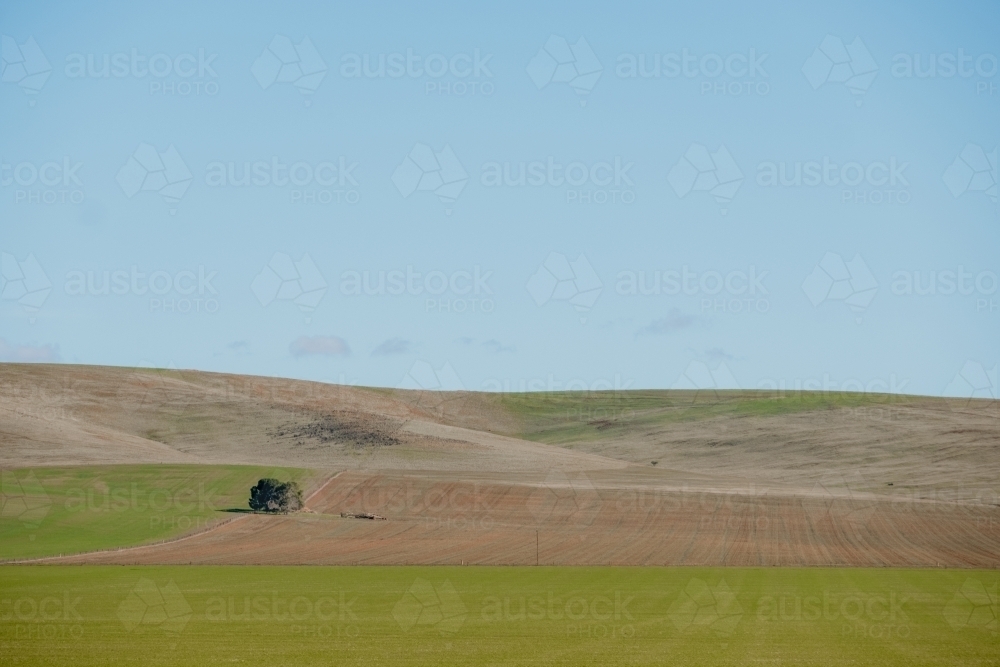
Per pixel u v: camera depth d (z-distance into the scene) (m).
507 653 55.38
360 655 54.50
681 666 51.75
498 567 106.31
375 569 103.00
